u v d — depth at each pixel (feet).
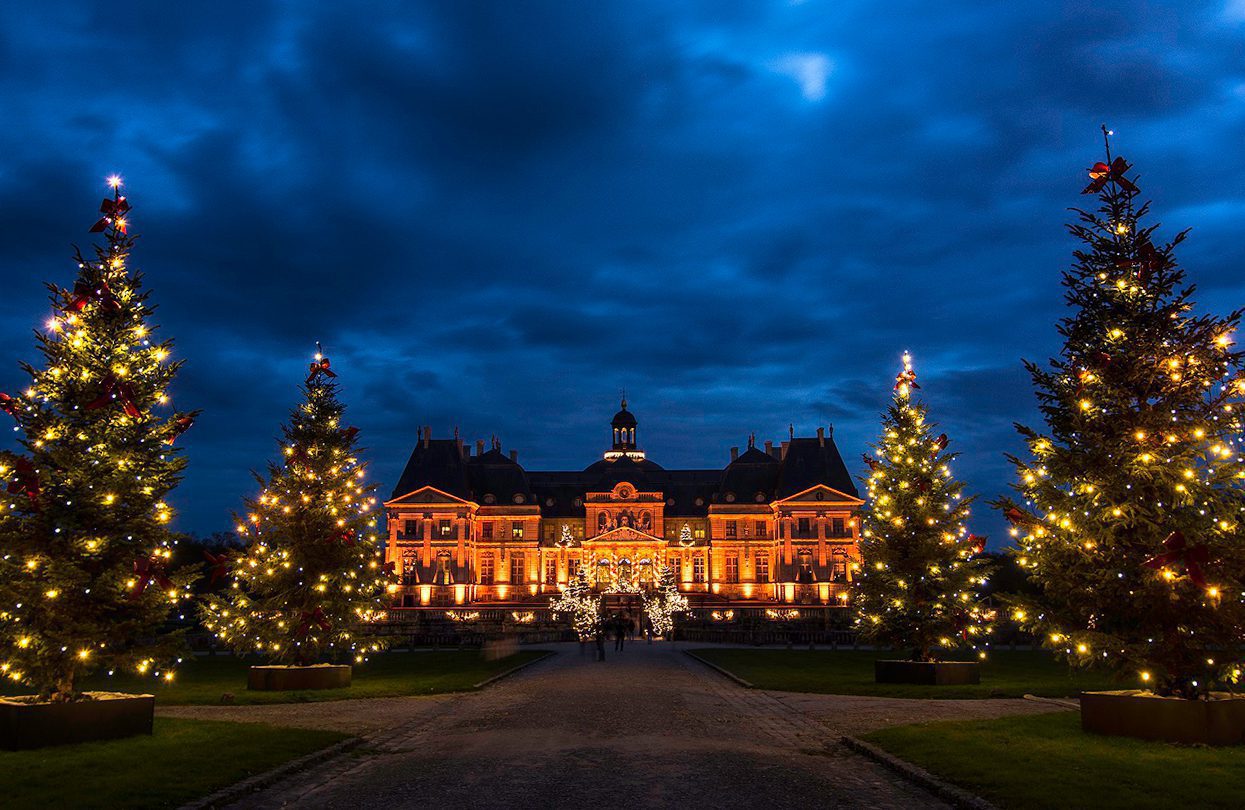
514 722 70.64
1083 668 63.46
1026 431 64.34
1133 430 60.18
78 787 44.09
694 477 404.57
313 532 101.91
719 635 210.18
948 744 56.39
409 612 290.35
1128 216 64.13
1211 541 56.90
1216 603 55.06
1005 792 43.39
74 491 60.90
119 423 63.57
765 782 47.93
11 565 58.59
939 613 102.17
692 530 387.34
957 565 104.06
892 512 106.22
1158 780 44.88
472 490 384.27
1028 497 64.64
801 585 358.23
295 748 55.93
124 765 49.39
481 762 53.16
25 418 61.98
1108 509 59.26
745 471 388.37
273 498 101.55
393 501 364.58
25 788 43.75
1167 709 55.52
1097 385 61.93
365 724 69.21
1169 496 59.00
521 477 388.57
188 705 81.87
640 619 268.41
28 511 60.23
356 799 44.09
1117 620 61.31
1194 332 60.18
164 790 44.09
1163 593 57.31
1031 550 64.34
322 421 104.94
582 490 399.24
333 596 101.04
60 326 64.18
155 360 66.18
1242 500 58.65
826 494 365.40
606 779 48.24
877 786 47.39
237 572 100.27
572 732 65.26
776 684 99.50
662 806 42.42
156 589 63.05
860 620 107.86
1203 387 60.08
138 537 63.10
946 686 95.45
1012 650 166.91
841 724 69.15
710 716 74.38
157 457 65.46
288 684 93.66
